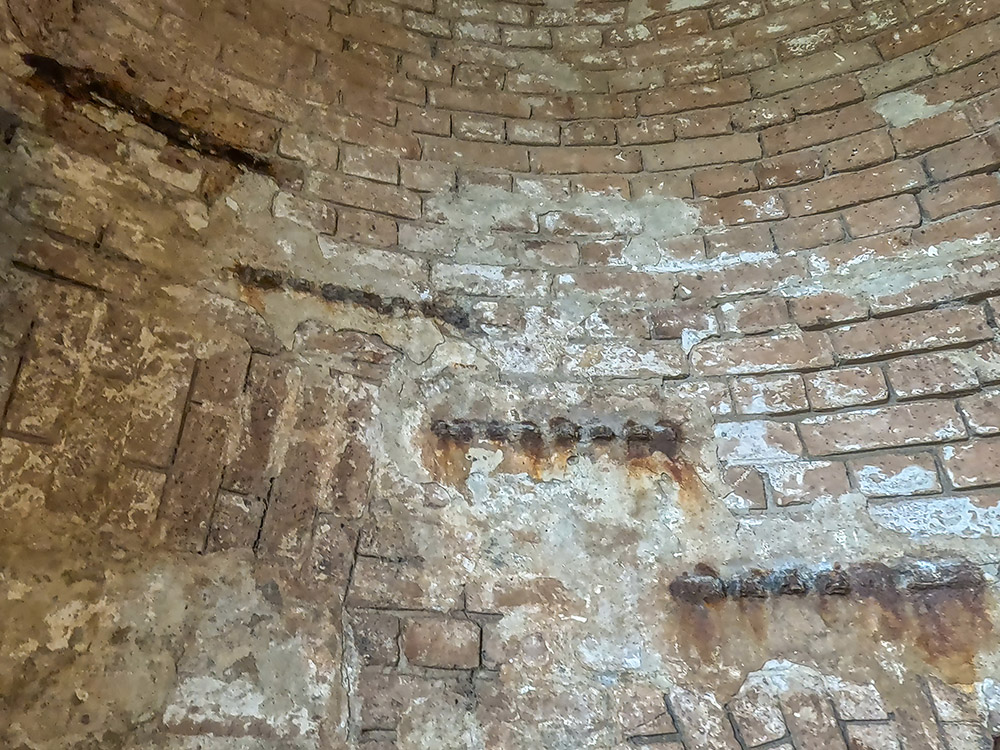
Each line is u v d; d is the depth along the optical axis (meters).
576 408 2.21
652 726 1.81
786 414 2.18
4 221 1.72
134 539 1.66
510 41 2.88
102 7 2.09
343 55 2.59
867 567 1.95
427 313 2.27
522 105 2.75
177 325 1.89
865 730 1.77
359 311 2.18
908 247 2.30
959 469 1.99
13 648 1.47
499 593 1.95
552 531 2.04
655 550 2.03
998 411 2.03
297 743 1.67
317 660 1.76
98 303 1.79
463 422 2.14
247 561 1.77
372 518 1.95
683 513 2.08
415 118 2.61
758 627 1.92
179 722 1.59
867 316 2.24
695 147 2.66
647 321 2.37
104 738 1.51
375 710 1.75
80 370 1.71
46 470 1.60
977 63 2.45
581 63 2.87
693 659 1.89
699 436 2.18
